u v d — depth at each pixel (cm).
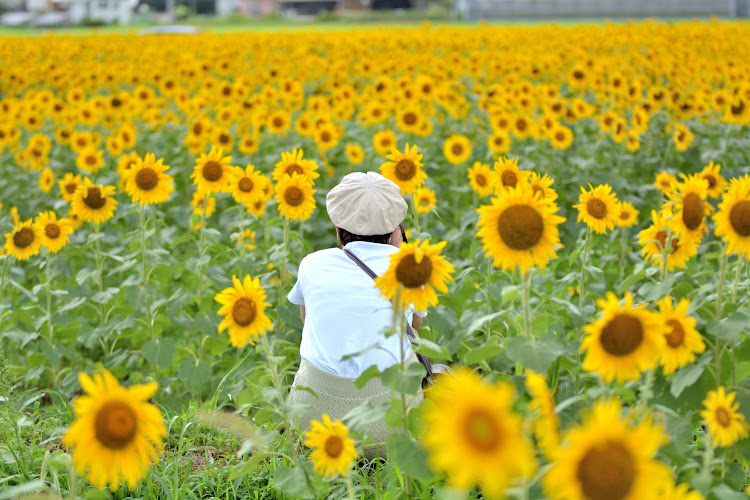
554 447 189
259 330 285
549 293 498
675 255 314
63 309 476
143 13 8294
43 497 251
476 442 160
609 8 4941
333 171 812
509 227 235
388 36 2303
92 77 1451
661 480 166
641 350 214
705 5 4700
